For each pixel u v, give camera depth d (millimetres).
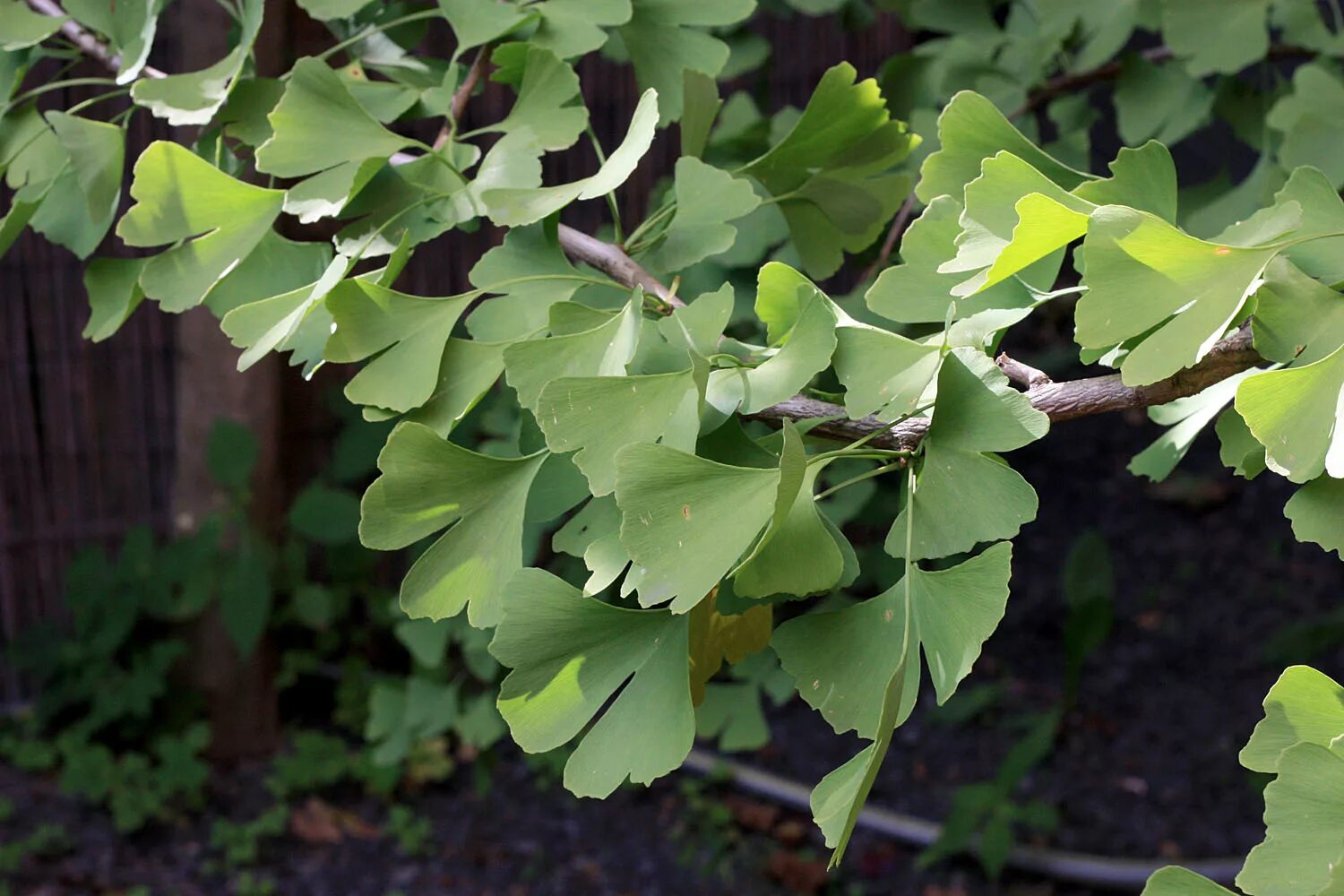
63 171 1734
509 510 1582
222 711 5742
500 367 1601
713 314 1579
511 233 1653
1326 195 1556
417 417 1598
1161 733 5945
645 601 1505
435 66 1865
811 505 1552
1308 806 1469
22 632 5707
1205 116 2516
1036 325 8227
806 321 1558
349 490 5891
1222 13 2295
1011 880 5117
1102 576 5746
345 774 5688
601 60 5574
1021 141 1629
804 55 6074
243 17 1729
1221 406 1630
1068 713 6117
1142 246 1491
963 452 1536
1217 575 7148
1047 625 6902
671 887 5141
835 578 1545
